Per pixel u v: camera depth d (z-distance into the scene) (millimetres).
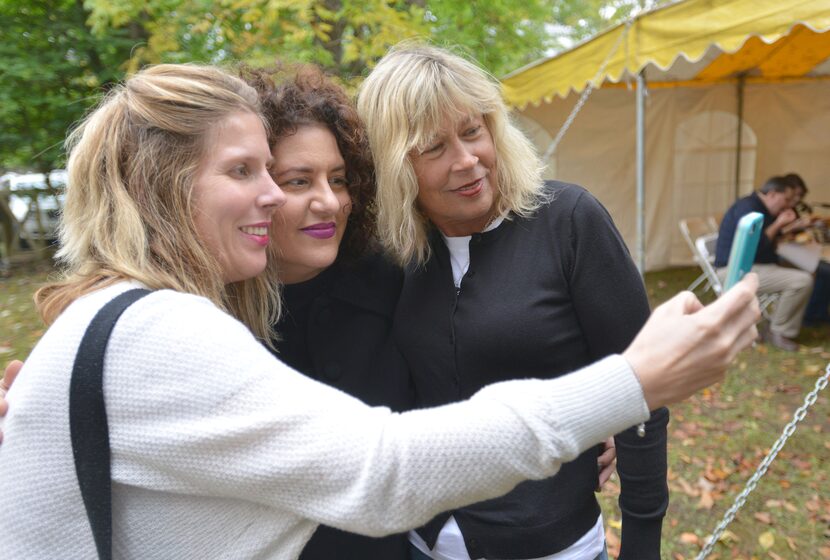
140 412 723
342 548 1244
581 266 1234
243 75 1236
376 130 1312
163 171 856
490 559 1340
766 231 5102
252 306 1191
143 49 4387
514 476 706
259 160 921
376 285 1474
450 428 715
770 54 6480
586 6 11953
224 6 4152
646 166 7711
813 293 5609
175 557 783
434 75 1232
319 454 702
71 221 896
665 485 1332
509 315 1251
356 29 4477
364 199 1387
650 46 4312
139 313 750
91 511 732
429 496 704
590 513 1379
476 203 1283
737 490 3188
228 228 900
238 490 731
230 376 727
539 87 5574
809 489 3141
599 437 723
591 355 1304
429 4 5691
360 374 1395
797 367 4668
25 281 8438
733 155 7902
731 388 4395
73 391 726
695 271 7699
